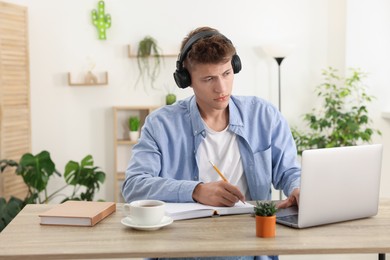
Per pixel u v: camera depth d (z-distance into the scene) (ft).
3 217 12.50
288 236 4.98
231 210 5.67
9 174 14.60
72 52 15.69
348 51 15.06
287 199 5.94
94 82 15.51
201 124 6.54
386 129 15.08
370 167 5.54
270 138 6.74
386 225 5.39
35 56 15.67
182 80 6.27
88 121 15.93
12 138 14.67
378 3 14.87
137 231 5.15
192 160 6.60
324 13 15.48
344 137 14.06
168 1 15.57
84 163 14.43
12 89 14.60
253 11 15.57
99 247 4.68
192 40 6.07
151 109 15.67
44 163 13.79
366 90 15.07
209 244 4.74
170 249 4.61
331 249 4.63
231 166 6.61
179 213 5.49
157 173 6.43
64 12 15.61
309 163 5.12
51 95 15.81
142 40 15.55
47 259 4.53
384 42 14.94
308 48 15.58
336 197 5.34
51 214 5.46
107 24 15.52
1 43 14.11
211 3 15.56
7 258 4.51
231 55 5.93
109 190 16.12
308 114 15.15
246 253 4.59
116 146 15.69
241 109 6.73
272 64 15.67
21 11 14.82
